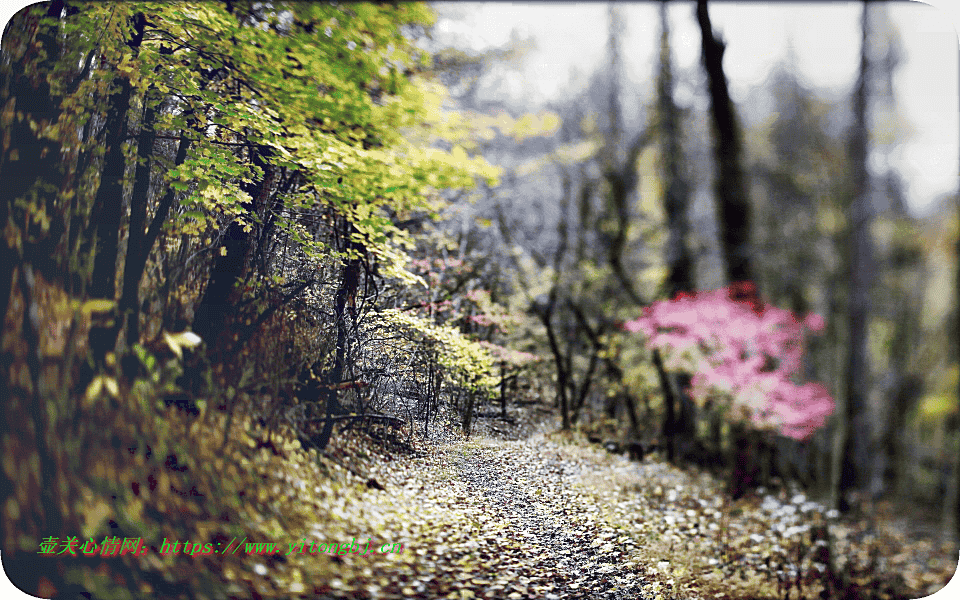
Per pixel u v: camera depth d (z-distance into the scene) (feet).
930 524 17.26
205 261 15.56
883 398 19.90
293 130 14.47
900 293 20.75
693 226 25.22
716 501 18.74
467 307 23.22
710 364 20.68
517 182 26.61
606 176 27.22
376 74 13.46
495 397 21.42
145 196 13.67
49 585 6.90
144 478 8.78
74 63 12.39
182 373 11.51
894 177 21.30
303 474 12.42
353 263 17.79
